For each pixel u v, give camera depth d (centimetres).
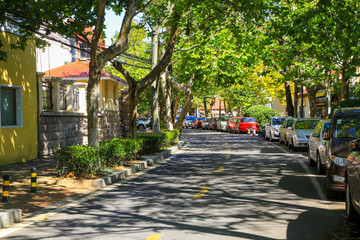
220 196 920
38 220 731
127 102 3272
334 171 856
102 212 782
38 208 827
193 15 1934
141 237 606
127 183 1142
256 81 4656
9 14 1448
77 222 708
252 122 4344
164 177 1245
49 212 793
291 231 634
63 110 2138
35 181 980
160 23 1623
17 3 1255
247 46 2280
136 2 1277
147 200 889
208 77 2859
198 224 677
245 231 634
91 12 1425
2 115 1552
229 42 2402
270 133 2964
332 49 1859
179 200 880
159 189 1029
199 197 911
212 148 2416
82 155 1138
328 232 629
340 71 2147
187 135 4184
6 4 1230
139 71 3944
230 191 981
